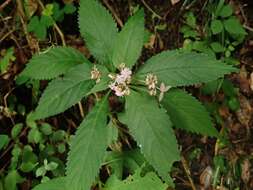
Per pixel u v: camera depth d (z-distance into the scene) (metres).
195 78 0.31
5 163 0.43
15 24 0.45
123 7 0.46
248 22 0.47
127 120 0.30
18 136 0.43
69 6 0.44
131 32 0.32
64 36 0.45
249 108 0.47
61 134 0.42
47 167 0.39
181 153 0.46
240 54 0.47
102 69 0.32
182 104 0.34
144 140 0.29
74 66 0.34
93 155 0.29
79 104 0.43
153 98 0.30
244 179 0.46
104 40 0.34
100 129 0.30
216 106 0.45
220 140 0.45
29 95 0.45
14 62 0.44
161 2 0.47
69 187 0.29
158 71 0.31
